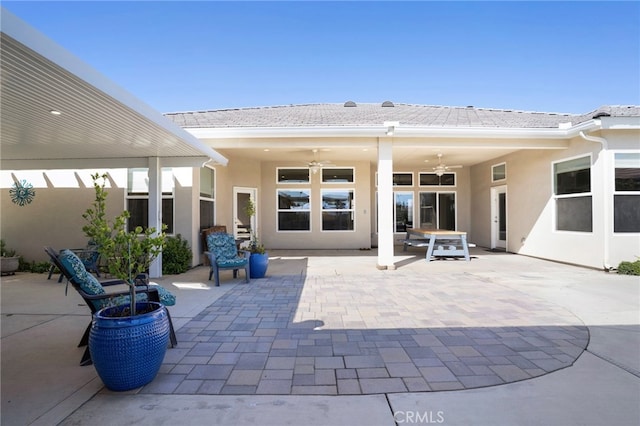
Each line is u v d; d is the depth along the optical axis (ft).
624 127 23.18
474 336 12.12
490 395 8.21
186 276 23.63
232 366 9.76
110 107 12.93
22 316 14.84
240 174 36.17
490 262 29.30
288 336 12.15
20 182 28.55
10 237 28.53
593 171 25.05
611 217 24.07
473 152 34.27
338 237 39.47
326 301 16.85
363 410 7.59
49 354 10.75
